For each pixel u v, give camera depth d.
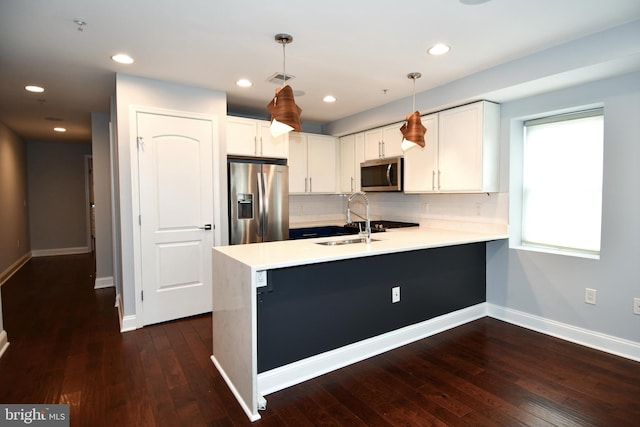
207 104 3.54
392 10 2.09
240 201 3.82
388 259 2.86
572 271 2.94
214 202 3.62
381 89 3.57
